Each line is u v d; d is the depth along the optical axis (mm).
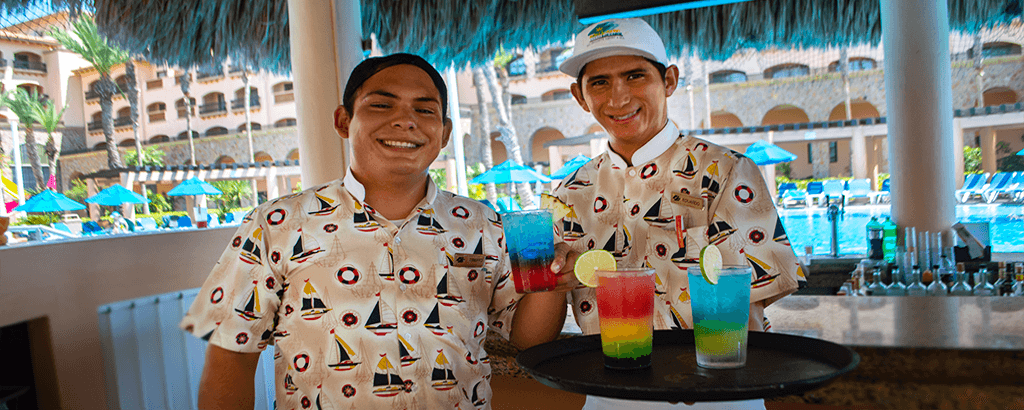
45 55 34062
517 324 1420
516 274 1201
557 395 1728
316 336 1233
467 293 1314
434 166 23766
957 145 17734
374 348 1221
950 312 1587
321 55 3268
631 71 1449
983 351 1229
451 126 1382
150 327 2289
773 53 24531
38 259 1935
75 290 2047
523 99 29172
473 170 23906
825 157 24812
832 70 24266
